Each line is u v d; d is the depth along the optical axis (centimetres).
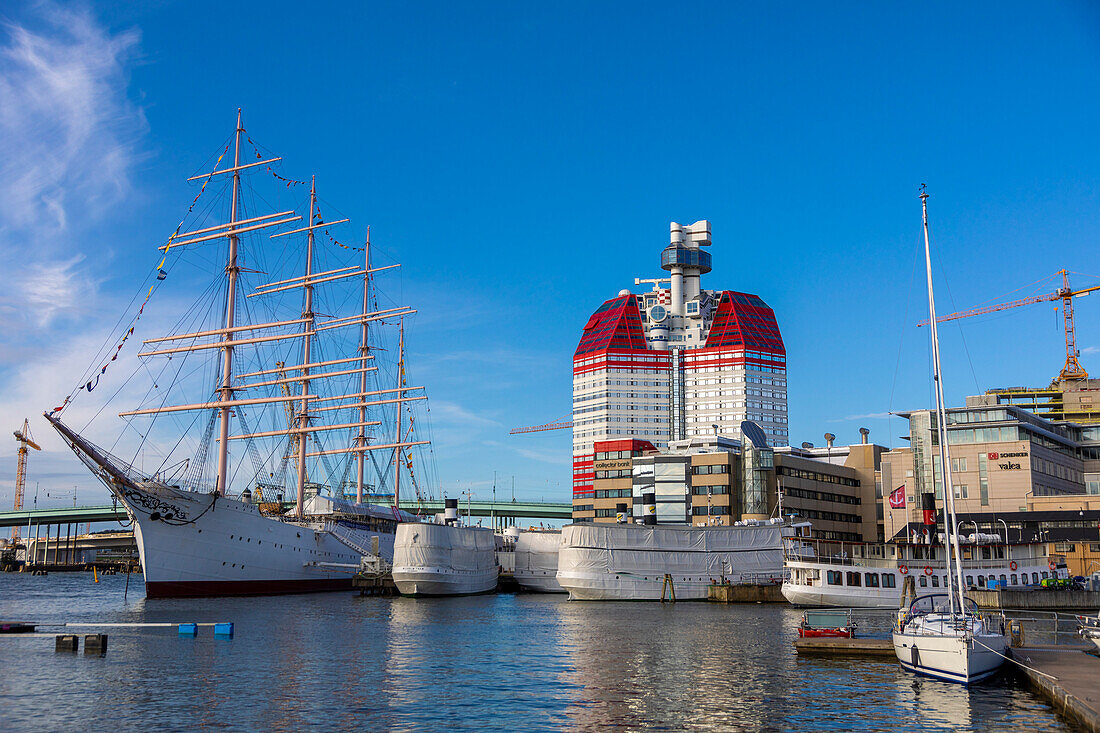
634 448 19612
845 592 9762
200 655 5462
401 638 6506
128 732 3500
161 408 12081
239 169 12550
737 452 18250
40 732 3500
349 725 3641
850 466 19388
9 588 15950
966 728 3647
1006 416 15712
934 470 15650
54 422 9412
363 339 17912
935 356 5519
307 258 15212
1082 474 17938
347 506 14812
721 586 10888
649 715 3869
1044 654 4944
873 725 3706
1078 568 12950
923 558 10319
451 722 3716
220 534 10756
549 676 4809
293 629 7081
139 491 9925
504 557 14725
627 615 8794
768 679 4725
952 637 4597
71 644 5550
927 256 5712
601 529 11206
